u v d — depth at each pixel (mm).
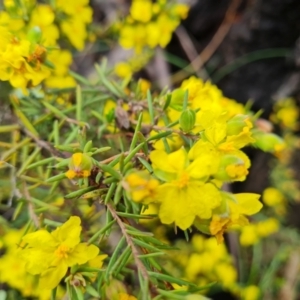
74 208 208
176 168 159
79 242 168
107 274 164
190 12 348
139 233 166
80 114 211
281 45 334
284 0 314
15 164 208
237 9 340
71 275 166
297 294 321
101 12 350
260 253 314
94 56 350
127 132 206
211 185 158
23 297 222
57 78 231
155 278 162
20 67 182
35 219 192
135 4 259
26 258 165
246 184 348
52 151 198
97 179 165
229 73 349
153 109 197
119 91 219
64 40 253
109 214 169
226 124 168
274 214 329
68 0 233
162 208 158
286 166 340
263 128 221
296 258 320
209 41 359
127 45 263
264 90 344
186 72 348
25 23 220
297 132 352
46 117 210
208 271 288
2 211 254
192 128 171
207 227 163
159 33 262
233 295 329
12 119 213
